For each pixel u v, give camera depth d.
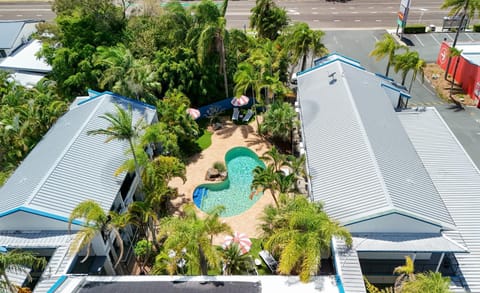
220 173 40.59
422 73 47.59
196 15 51.03
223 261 27.42
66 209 28.14
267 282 24.36
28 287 27.50
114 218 26.78
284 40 52.59
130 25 56.47
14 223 27.92
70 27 51.78
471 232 28.45
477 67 48.09
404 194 28.19
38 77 55.28
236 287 24.02
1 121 39.78
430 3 79.56
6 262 22.56
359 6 79.38
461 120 46.19
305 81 46.00
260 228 29.91
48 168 31.00
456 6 52.03
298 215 24.59
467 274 26.16
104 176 31.56
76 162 32.00
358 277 24.19
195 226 24.25
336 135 34.88
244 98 49.97
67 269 25.34
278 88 44.19
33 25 67.75
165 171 32.34
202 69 50.81
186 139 44.78
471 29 67.19
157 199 30.00
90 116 37.25
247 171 41.81
